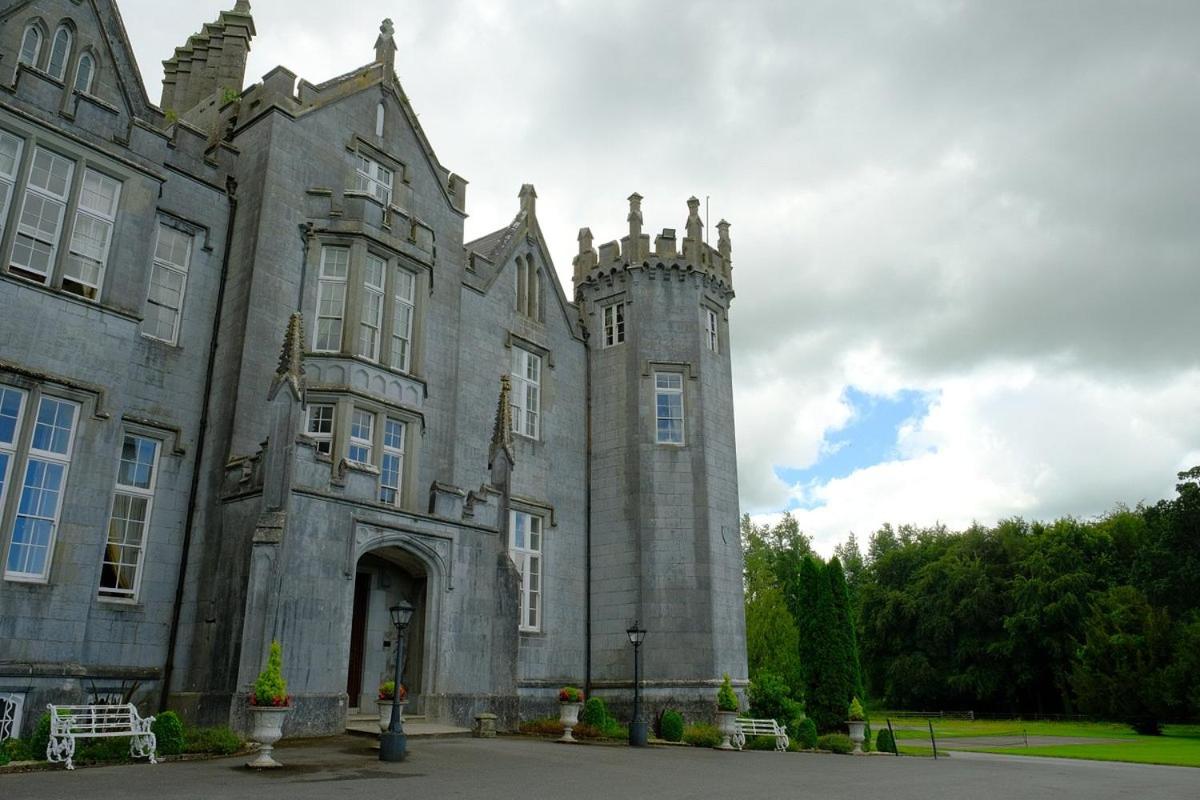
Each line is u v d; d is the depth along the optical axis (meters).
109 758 12.77
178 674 17.33
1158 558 55.53
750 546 71.56
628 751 18.55
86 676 15.93
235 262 20.09
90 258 16.98
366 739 16.48
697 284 31.05
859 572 98.81
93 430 16.14
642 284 30.80
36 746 12.57
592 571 28.75
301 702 16.42
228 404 18.80
